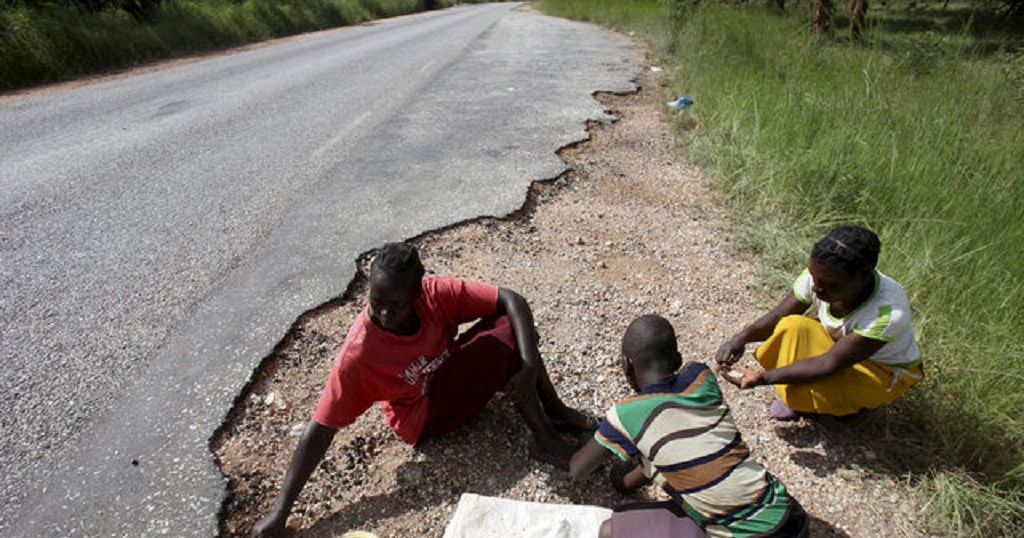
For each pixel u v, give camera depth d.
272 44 16.25
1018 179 4.13
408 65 11.34
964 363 2.82
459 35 16.80
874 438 2.66
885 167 4.37
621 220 4.66
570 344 3.27
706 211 4.81
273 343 3.18
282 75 10.55
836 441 2.65
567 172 5.51
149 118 7.53
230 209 4.73
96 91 9.38
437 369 2.49
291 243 4.19
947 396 2.70
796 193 4.51
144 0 14.57
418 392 2.45
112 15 13.55
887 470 2.52
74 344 3.18
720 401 1.95
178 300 3.54
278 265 3.91
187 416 2.73
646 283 3.85
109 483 2.42
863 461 2.56
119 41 12.37
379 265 2.08
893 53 7.03
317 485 2.44
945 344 2.92
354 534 2.17
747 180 4.84
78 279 3.77
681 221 4.66
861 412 2.70
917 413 2.69
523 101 8.05
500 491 2.45
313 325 3.37
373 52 13.59
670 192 5.19
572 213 4.77
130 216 4.63
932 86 5.74
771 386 2.99
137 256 4.04
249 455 2.57
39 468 2.48
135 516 2.29
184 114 7.68
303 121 7.25
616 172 5.60
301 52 14.06
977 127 5.20
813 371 2.44
